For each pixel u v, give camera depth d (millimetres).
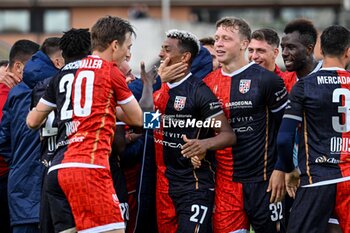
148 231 10719
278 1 52719
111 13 53875
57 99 9227
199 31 42531
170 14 53750
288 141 9305
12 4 53250
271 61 11383
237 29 10047
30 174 10609
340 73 9406
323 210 9281
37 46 11484
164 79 9898
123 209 10047
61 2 53594
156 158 10211
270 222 9961
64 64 10273
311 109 9312
